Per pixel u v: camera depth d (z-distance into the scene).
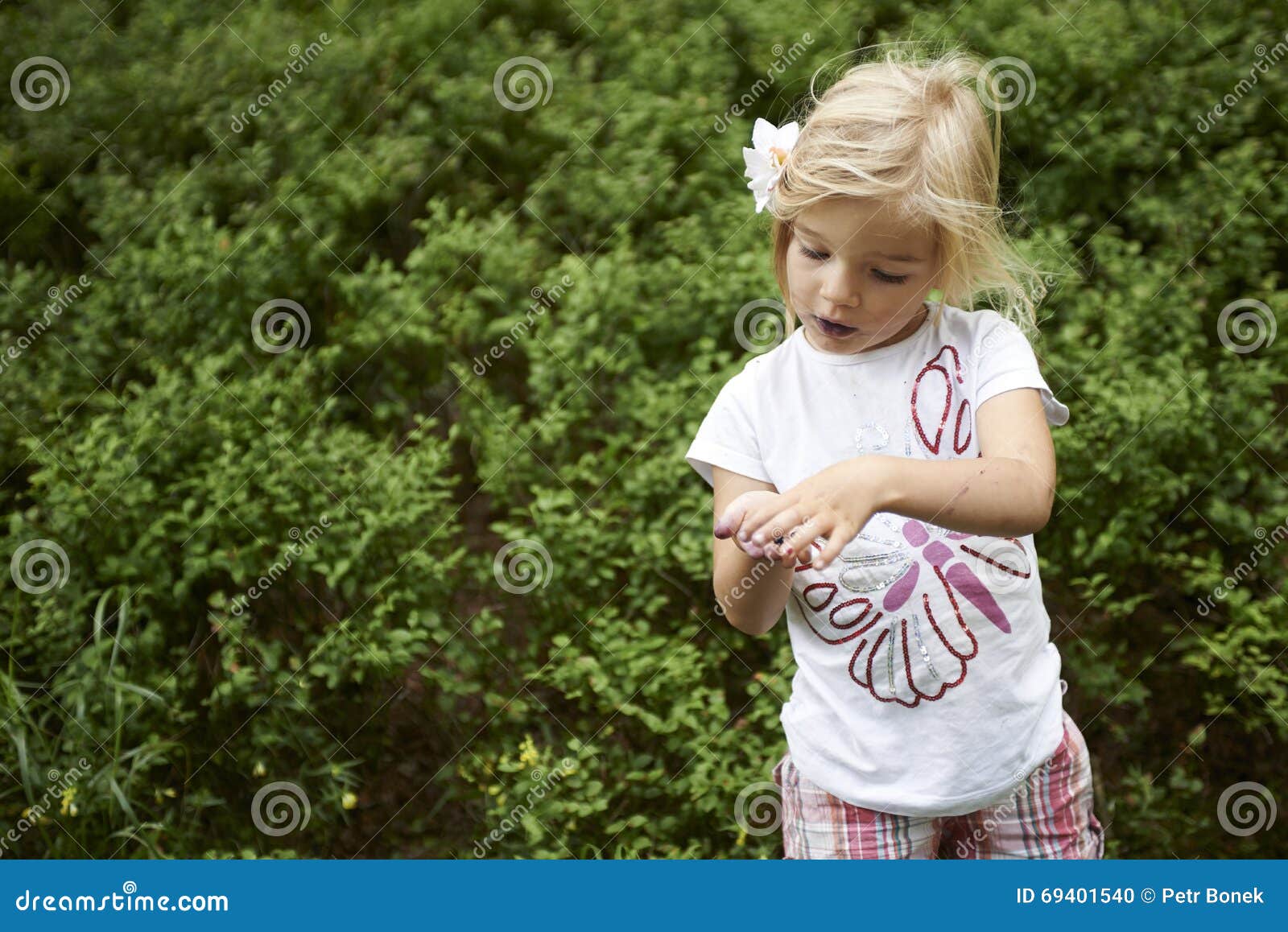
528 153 4.60
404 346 3.96
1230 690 3.41
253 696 3.32
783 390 1.83
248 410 3.63
